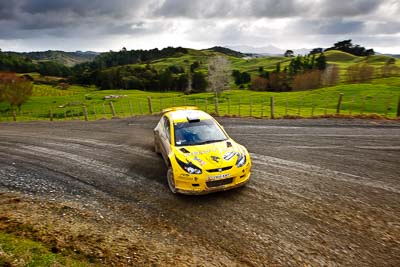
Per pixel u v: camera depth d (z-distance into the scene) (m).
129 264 4.52
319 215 5.74
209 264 4.53
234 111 26.80
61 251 4.79
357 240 4.93
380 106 30.28
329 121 14.63
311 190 6.81
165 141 8.22
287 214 5.85
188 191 6.49
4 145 14.25
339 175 7.59
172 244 5.09
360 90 42.31
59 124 22.42
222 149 7.04
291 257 4.62
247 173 6.88
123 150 11.64
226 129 14.55
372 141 10.60
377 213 5.68
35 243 4.96
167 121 8.91
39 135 16.97
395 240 4.88
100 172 9.05
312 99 40.78
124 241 5.18
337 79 92.38
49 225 5.73
